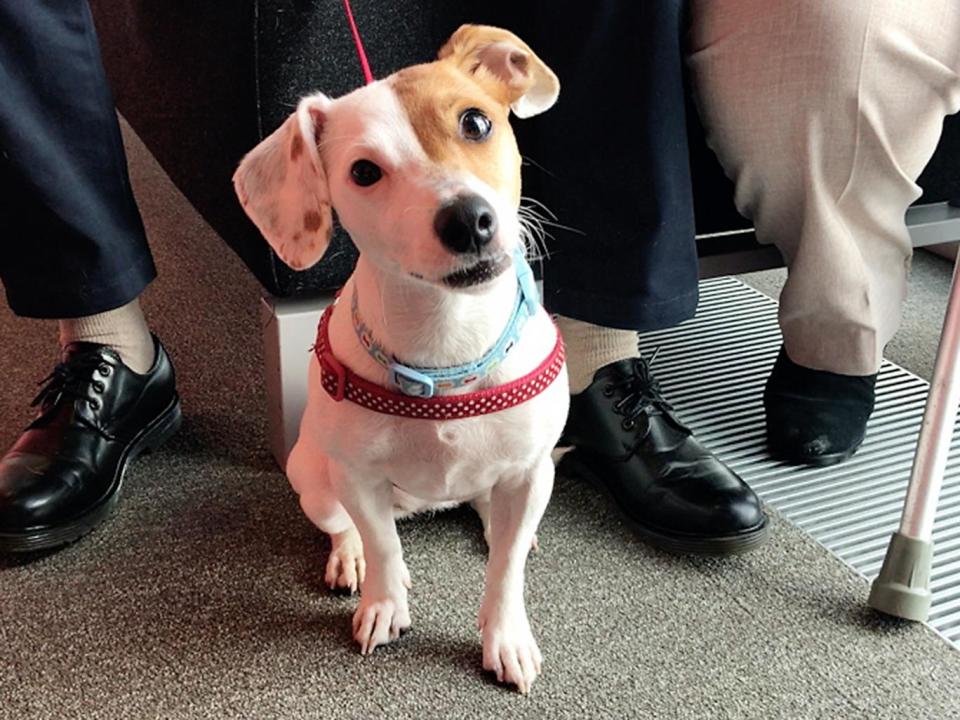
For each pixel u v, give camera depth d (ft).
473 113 2.55
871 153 3.74
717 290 6.01
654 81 3.52
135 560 3.76
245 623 3.45
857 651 3.29
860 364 4.16
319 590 3.61
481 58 2.87
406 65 3.74
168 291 5.97
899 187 3.85
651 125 3.57
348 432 2.96
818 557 3.73
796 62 3.64
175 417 4.50
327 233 2.72
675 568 3.70
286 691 3.17
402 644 3.34
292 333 3.99
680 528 3.71
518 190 2.70
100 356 4.09
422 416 2.88
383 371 2.87
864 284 3.97
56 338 5.43
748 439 4.49
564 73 3.65
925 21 3.59
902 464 4.30
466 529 3.94
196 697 3.14
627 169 3.64
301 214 2.72
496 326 2.82
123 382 4.14
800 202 3.95
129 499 4.12
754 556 3.74
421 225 2.38
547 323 3.08
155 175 7.79
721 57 3.80
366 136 2.49
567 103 3.67
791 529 3.89
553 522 3.98
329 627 3.43
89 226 3.83
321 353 3.01
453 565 3.74
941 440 3.26
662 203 3.65
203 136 4.25
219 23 3.70
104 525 3.96
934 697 3.11
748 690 3.14
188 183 4.77
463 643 3.35
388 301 2.74
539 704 3.10
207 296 5.92
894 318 4.17
